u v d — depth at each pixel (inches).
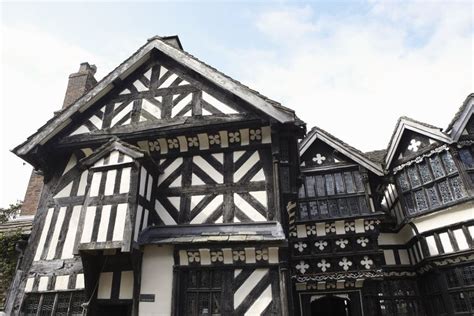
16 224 393.1
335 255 371.2
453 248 352.2
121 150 280.1
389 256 417.1
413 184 401.1
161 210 284.4
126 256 269.4
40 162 315.3
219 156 294.5
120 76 330.3
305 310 365.7
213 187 282.7
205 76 299.1
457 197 356.2
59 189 313.6
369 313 357.7
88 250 253.3
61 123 317.1
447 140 367.6
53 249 287.0
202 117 296.0
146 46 333.1
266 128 288.2
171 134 301.0
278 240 236.2
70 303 265.3
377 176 410.6
